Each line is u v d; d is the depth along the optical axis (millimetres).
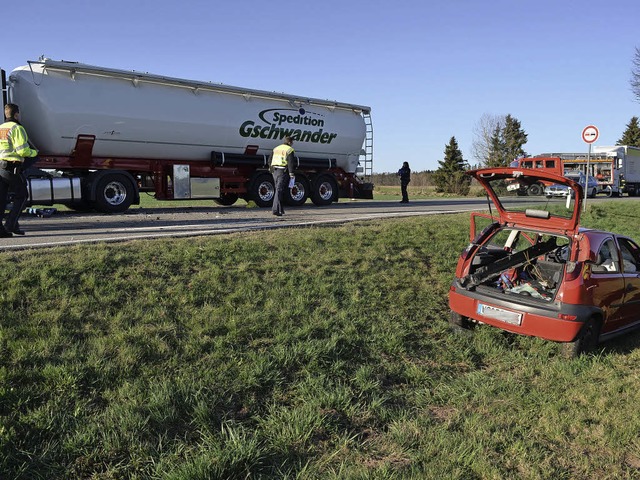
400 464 3408
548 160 32125
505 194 28969
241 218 12164
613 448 3711
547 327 5168
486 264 6145
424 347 5676
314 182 18328
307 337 5355
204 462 3156
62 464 3139
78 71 12641
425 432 3816
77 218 11625
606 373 5039
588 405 4363
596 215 17422
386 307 6746
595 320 5484
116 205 13273
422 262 8969
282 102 17188
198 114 14938
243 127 16016
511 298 5422
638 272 6301
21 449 3201
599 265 5582
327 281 7207
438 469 3303
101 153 13383
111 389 4008
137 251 7129
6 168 7582
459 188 40969
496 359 5461
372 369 4875
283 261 7758
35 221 10734
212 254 7461
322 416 3914
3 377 3814
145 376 4223
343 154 19266
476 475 3324
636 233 14484
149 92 13953
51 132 12273
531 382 4859
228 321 5465
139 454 3295
